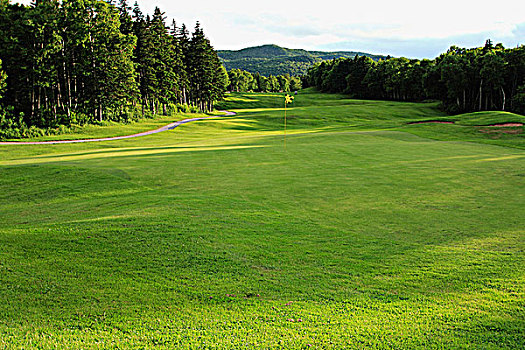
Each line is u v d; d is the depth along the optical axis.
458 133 35.66
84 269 7.24
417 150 23.84
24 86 43.31
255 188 14.23
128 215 10.51
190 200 12.27
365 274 7.15
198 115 72.12
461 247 8.41
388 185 14.45
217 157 21.84
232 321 5.60
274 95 118.56
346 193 13.34
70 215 11.33
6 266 7.29
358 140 30.33
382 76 104.38
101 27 47.03
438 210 11.25
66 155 25.36
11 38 40.97
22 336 5.21
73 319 5.68
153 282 6.80
